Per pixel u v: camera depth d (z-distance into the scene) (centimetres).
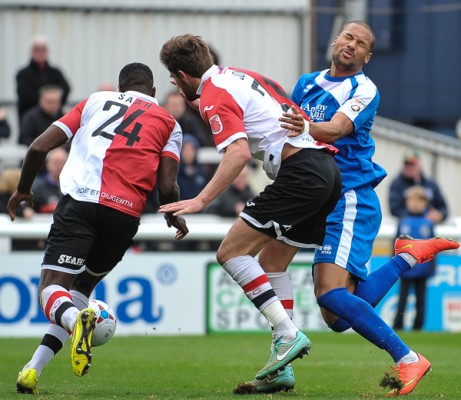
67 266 1783
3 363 2492
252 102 1780
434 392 1898
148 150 1834
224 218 3847
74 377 2212
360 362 2630
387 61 5753
